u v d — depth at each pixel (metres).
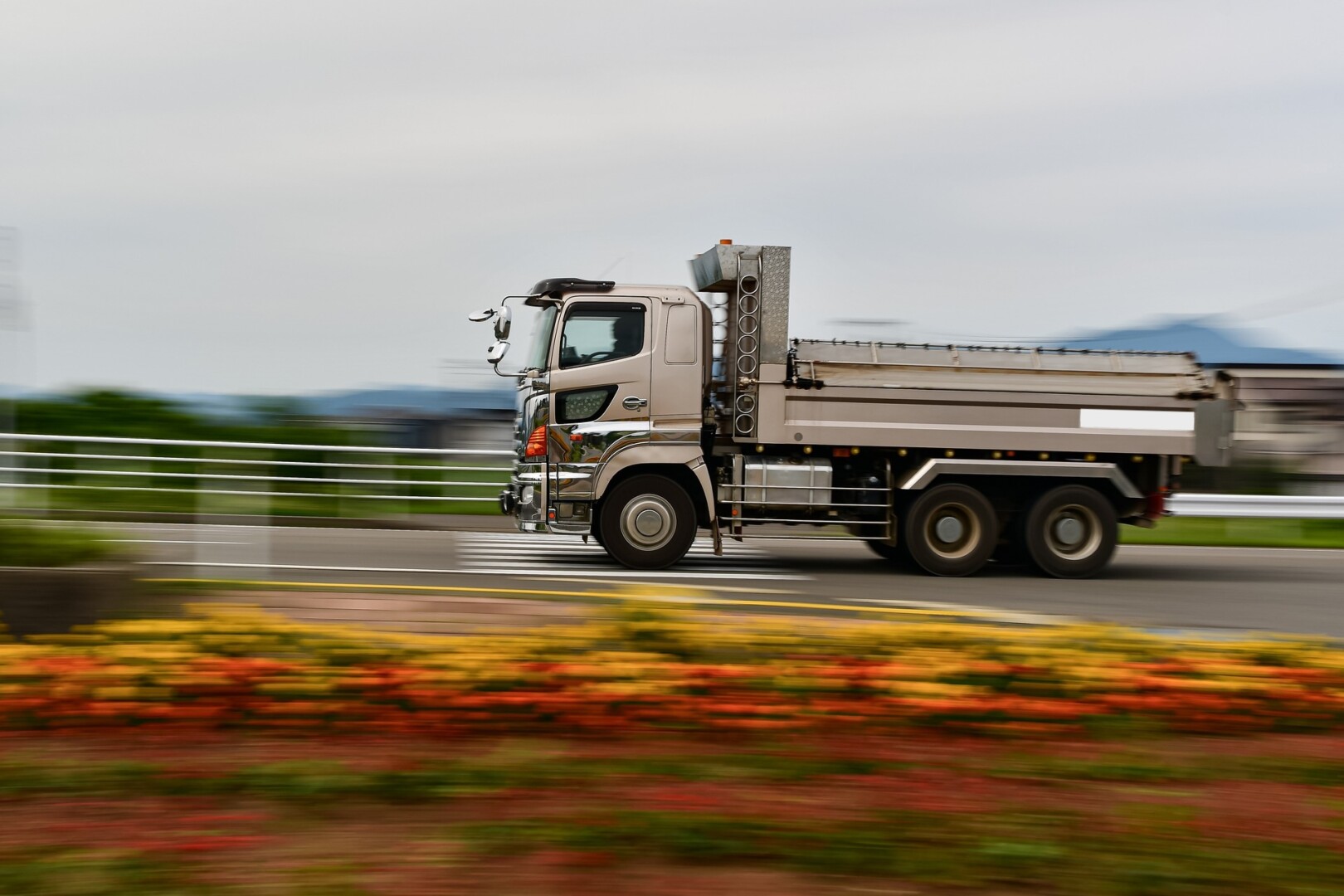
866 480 14.17
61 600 6.69
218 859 4.01
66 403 21.92
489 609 8.33
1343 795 5.12
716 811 4.55
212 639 6.32
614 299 13.59
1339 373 27.83
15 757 5.19
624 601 6.97
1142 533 21.91
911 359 14.02
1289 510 20.89
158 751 5.37
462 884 3.84
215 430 22.12
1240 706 6.41
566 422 13.55
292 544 15.77
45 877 3.78
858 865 4.05
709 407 14.01
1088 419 14.20
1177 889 3.90
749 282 13.72
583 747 5.60
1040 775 5.28
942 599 12.16
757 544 18.22
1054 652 6.81
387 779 4.87
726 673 6.23
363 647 6.40
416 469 21.36
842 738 5.87
